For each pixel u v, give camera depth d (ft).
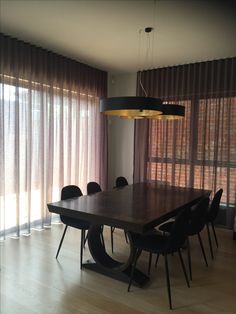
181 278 9.43
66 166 15.47
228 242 12.99
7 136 12.32
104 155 18.34
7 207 12.57
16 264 10.05
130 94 18.65
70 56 14.94
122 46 13.28
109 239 12.91
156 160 17.20
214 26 10.75
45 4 9.21
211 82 15.20
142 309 7.66
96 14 9.89
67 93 15.21
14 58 12.35
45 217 14.26
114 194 11.33
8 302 7.80
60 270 9.69
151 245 8.31
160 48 13.42
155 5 9.17
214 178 15.23
